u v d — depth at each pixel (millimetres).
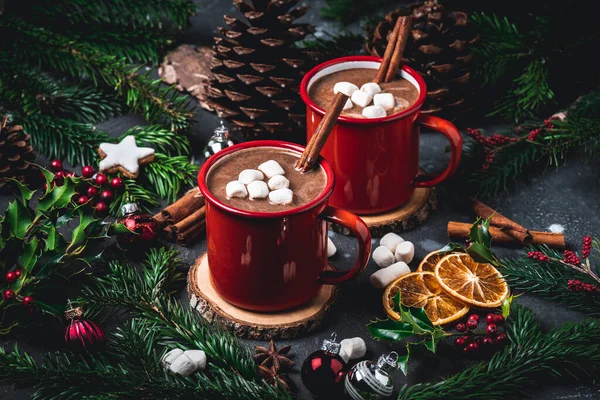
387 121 775
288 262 711
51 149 905
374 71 847
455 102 922
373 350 745
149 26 1060
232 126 922
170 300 775
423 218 847
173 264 786
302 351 742
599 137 876
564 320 764
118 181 850
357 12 1051
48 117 917
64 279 767
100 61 950
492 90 978
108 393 686
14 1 1014
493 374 699
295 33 883
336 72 847
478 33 959
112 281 764
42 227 775
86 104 959
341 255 821
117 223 802
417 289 771
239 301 735
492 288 765
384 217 832
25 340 746
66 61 963
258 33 872
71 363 716
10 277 738
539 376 722
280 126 887
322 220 716
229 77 880
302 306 756
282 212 686
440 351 742
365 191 809
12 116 915
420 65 908
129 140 882
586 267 761
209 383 693
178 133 932
